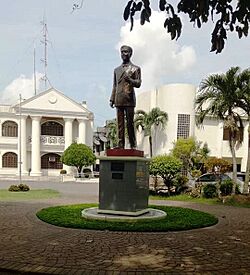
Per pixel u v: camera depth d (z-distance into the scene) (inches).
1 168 1604.3
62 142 1669.5
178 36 168.4
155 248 260.4
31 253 245.1
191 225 342.0
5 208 478.6
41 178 1483.8
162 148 1327.5
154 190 720.3
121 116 390.6
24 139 1600.6
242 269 216.1
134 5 161.2
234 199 603.5
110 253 246.4
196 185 721.6
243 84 633.0
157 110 1327.5
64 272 207.9
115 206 366.0
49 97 1627.7
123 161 363.9
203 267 218.8
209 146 1382.9
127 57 388.5
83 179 1435.8
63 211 422.9
